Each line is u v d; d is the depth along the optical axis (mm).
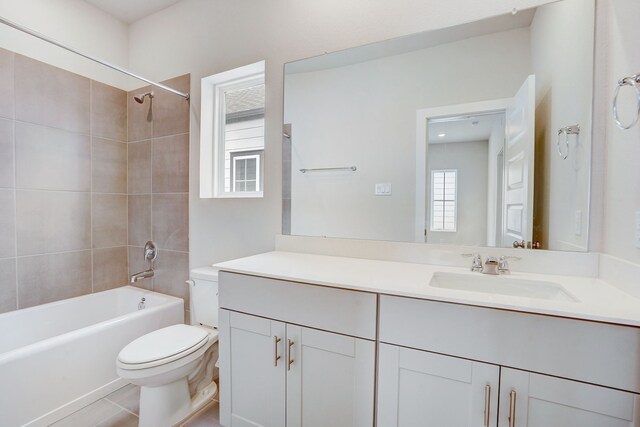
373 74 1532
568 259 1190
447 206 1406
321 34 1634
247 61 1853
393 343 999
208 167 2090
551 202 1225
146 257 2248
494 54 1310
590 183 1147
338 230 1627
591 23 1135
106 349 1677
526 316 832
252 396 1288
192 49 2072
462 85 1367
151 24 2273
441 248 1409
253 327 1264
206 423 1450
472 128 1359
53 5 1968
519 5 1254
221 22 1944
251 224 1862
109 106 2297
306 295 1140
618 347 754
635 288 895
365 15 1529
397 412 1003
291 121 1728
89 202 2191
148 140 2293
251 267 1323
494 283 1184
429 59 1419
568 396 796
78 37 2100
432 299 938
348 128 1595
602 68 1116
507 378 855
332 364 1104
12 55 1785
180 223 2145
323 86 1645
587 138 1149
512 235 1295
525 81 1267
